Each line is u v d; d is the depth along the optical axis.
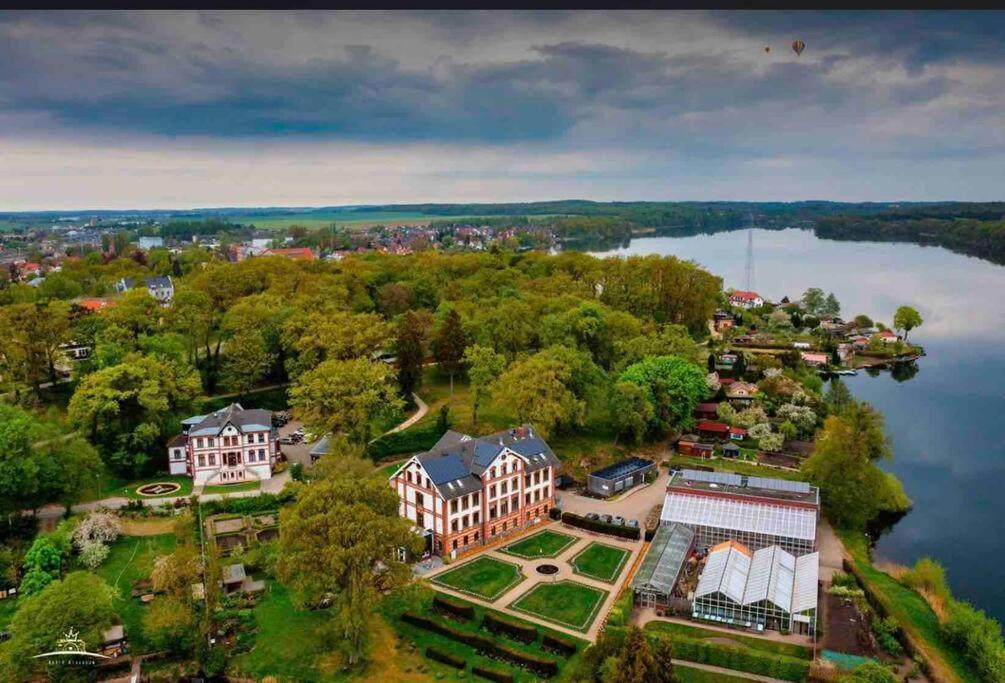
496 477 124.94
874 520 140.25
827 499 132.38
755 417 181.25
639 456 165.25
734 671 90.69
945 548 129.50
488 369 170.38
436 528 119.75
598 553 121.31
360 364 160.38
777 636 97.56
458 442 132.62
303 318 192.50
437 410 181.50
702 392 173.50
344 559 88.56
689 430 178.88
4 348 162.25
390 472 149.38
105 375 147.88
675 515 122.56
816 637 95.81
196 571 96.38
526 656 90.94
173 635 91.25
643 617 102.62
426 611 102.69
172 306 194.62
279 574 92.31
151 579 105.75
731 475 131.62
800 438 176.50
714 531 119.62
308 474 142.50
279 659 91.75
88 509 129.50
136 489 141.00
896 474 162.50
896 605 104.25
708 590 100.75
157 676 87.75
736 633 98.44
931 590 109.81
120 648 91.69
